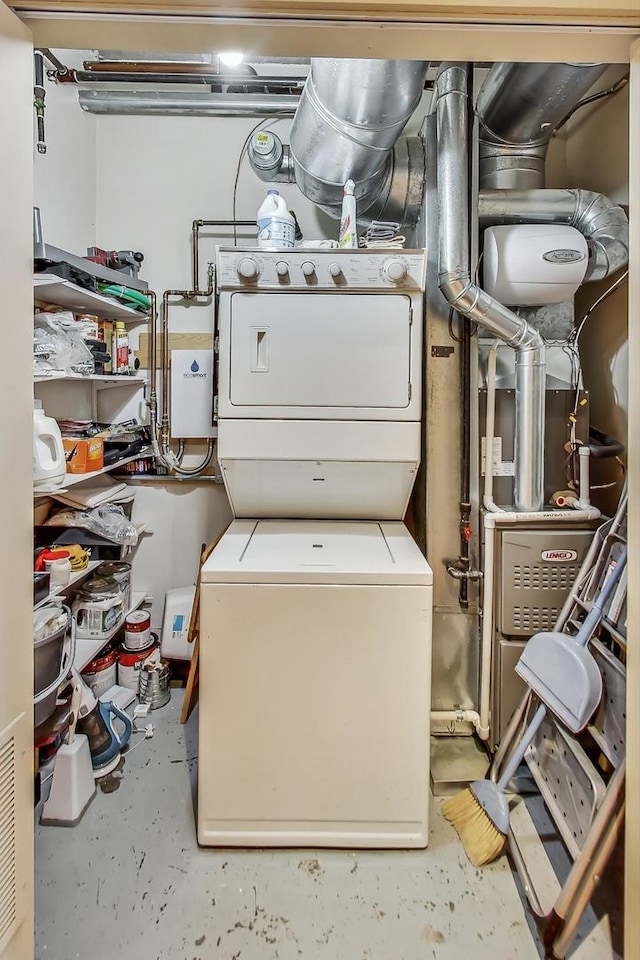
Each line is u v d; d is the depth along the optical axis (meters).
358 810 1.53
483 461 1.91
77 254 2.21
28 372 1.00
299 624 1.49
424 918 1.34
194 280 2.40
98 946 1.26
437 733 1.95
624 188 1.96
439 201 1.74
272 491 1.92
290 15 0.92
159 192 2.39
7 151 0.92
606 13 0.92
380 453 1.74
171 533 2.51
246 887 1.42
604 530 1.64
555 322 1.99
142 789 1.76
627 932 1.10
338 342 1.71
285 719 1.51
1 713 0.95
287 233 1.86
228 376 1.71
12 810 0.98
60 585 1.68
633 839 1.09
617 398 2.03
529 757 1.62
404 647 1.50
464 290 1.69
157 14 0.93
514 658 1.82
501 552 1.80
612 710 1.34
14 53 0.93
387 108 1.50
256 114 2.32
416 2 0.90
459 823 1.59
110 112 2.33
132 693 2.22
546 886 1.38
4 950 0.95
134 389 2.44
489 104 1.83
